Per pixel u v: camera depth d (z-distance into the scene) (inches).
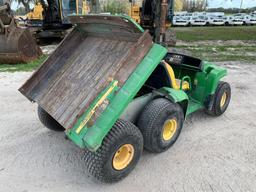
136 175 126.4
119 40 130.2
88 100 108.4
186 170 129.7
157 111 126.6
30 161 137.5
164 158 138.9
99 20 123.0
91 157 110.0
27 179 124.5
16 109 199.2
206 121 178.7
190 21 1179.3
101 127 101.9
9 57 329.7
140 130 128.6
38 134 163.8
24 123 177.6
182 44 532.1
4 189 118.1
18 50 326.0
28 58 345.1
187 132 164.4
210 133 163.5
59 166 133.7
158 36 327.6
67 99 124.3
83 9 543.8
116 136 109.7
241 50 456.1
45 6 523.5
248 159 138.3
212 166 132.6
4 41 325.7
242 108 199.5
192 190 116.9
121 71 108.0
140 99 130.5
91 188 118.9
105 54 130.5
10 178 125.0
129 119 127.6
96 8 627.2
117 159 117.0
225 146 149.9
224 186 119.2
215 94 173.5
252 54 414.3
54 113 123.1
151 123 126.0
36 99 138.0
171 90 136.2
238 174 126.9
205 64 167.5
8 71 305.1
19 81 266.7
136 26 110.0
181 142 153.6
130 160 120.8
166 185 120.0
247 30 887.7
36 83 140.2
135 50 109.1
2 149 147.6
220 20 1203.2
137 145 119.8
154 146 131.5
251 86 247.9
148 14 499.5
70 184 121.3
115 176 116.8
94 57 134.0
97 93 103.1
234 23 1211.9
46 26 533.0
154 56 113.3
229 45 524.4
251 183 121.1
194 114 188.9
